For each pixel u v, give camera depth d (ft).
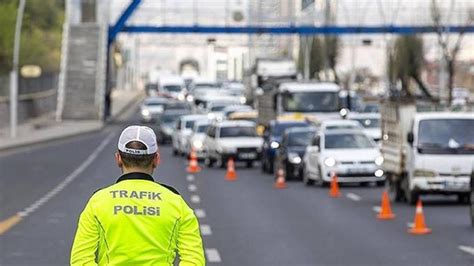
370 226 155.63
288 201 200.54
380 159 235.61
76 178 261.85
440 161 186.91
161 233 45.88
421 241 136.46
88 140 472.44
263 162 298.15
